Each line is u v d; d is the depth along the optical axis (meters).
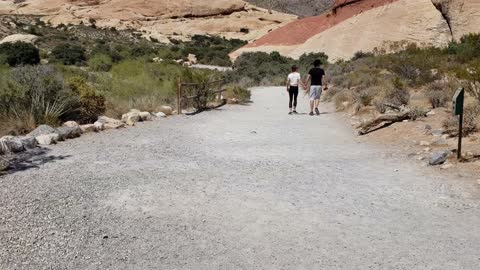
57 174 7.25
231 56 75.69
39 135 9.75
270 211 5.80
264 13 145.88
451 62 23.62
